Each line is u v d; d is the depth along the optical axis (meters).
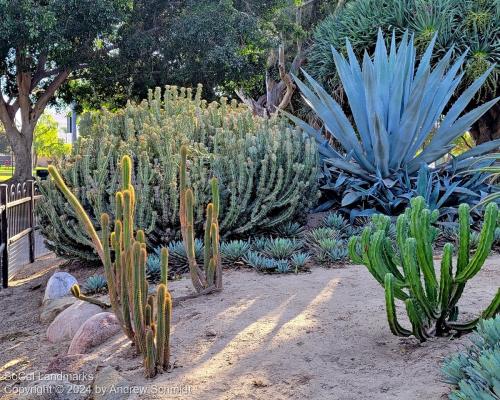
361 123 8.05
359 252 5.90
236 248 5.91
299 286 4.80
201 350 3.43
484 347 2.54
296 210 7.00
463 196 7.69
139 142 6.69
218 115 7.70
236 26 16.14
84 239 6.45
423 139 8.07
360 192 7.46
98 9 14.84
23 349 4.29
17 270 8.38
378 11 11.88
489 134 12.55
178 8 17.77
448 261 3.01
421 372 2.81
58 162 6.90
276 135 6.95
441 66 7.94
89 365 3.43
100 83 19.06
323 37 13.33
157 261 5.66
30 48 15.82
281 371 3.02
